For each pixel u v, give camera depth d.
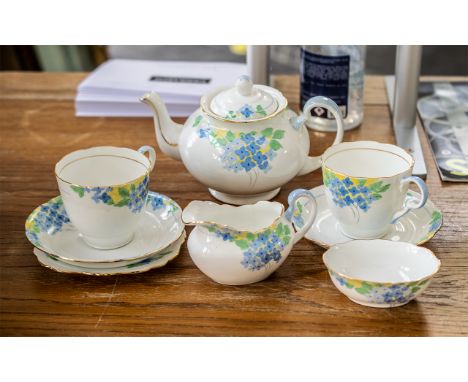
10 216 0.85
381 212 0.74
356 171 0.81
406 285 0.65
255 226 0.72
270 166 0.80
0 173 0.95
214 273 0.70
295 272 0.74
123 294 0.72
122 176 0.80
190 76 1.16
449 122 1.05
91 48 1.70
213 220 0.71
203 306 0.70
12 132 1.06
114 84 1.12
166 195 0.89
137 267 0.72
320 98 0.82
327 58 1.01
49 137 1.05
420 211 0.81
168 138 0.86
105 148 0.79
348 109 1.04
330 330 0.67
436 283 0.72
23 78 1.25
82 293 0.72
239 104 0.80
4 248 0.79
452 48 1.99
